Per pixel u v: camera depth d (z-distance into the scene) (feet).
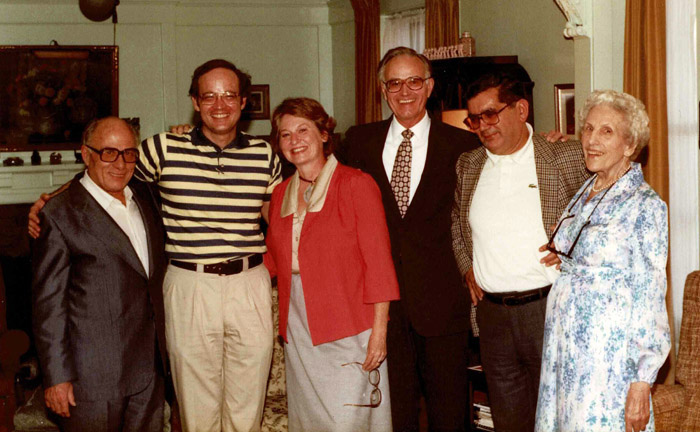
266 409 10.78
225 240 8.85
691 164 12.59
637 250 7.07
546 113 17.56
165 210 8.96
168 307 8.91
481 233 8.86
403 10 24.61
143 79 28.02
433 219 9.69
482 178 9.05
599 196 7.47
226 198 8.87
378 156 9.93
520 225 8.61
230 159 8.94
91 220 8.25
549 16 17.13
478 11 20.16
